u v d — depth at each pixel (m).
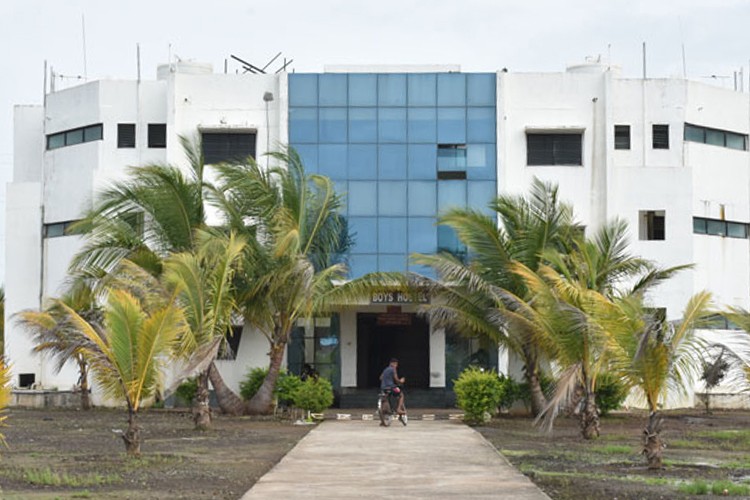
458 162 40.78
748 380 29.33
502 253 33.38
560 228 33.38
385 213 40.50
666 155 43.03
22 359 44.75
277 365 36.09
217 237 31.56
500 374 36.44
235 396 36.31
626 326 20.50
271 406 36.28
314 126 40.84
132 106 43.31
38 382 44.66
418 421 34.31
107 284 30.69
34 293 44.81
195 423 30.23
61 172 44.59
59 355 37.72
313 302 35.19
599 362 27.06
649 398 20.61
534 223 33.28
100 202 34.78
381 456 21.86
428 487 16.70
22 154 47.50
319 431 29.16
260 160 41.28
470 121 40.88
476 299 34.00
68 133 45.03
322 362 40.75
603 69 44.53
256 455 22.73
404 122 40.84
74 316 22.16
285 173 35.28
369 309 41.62
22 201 45.16
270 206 34.78
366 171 40.69
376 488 16.58
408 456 21.88
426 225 40.47
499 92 40.91
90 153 43.44
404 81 40.91
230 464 20.80
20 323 38.03
